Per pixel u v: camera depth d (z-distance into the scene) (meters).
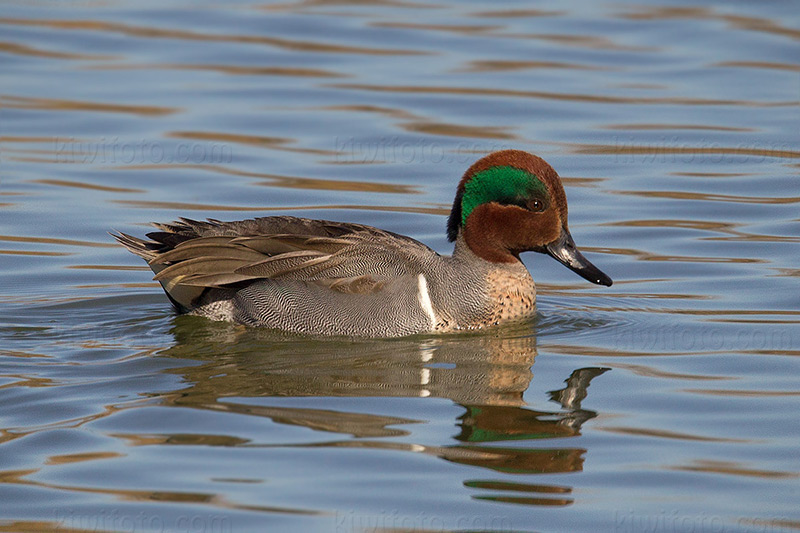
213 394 11.30
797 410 10.97
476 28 26.53
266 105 22.17
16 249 16.31
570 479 9.62
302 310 13.44
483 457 9.95
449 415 10.82
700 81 23.41
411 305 13.29
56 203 17.97
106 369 12.07
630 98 22.53
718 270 15.60
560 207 13.62
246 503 9.09
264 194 18.41
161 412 10.82
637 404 11.19
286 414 10.80
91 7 27.72
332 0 28.44
